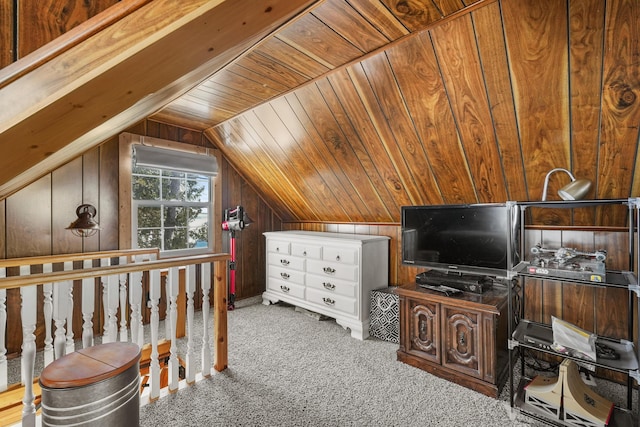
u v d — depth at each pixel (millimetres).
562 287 2199
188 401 1827
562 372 1603
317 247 3213
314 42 1658
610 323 2029
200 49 933
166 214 3441
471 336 1973
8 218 2443
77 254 2496
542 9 1295
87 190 2801
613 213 1935
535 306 2307
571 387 1590
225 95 2416
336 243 3008
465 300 1999
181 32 775
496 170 2109
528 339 1771
